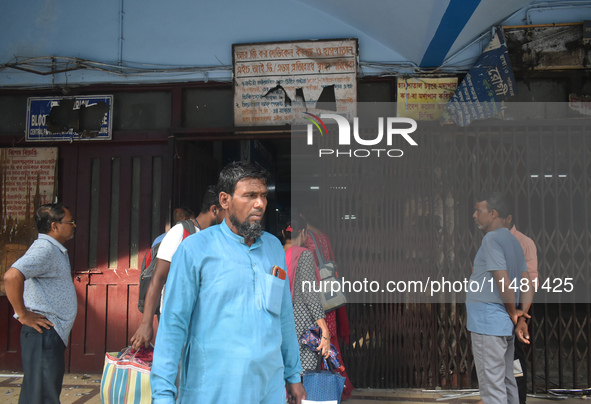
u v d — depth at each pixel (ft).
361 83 14.21
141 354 7.85
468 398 12.55
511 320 9.13
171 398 5.18
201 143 16.34
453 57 13.74
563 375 13.78
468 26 12.66
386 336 13.48
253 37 14.56
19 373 14.34
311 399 8.29
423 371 13.32
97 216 14.88
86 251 14.70
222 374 5.30
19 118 15.14
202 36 14.73
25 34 15.14
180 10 14.85
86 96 14.89
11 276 8.16
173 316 5.43
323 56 14.08
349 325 13.52
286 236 12.30
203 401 5.25
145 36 14.88
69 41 15.03
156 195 14.79
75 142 14.87
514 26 13.35
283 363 6.19
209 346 5.38
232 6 14.70
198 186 16.01
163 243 8.26
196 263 5.55
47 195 14.79
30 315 8.46
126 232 14.74
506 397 9.12
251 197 5.73
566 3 13.39
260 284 5.71
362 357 13.48
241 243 5.87
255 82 14.25
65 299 9.05
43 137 14.84
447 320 13.41
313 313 9.67
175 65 14.74
